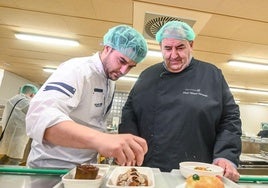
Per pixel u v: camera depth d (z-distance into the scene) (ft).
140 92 4.04
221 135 3.53
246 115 31.22
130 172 2.21
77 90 2.67
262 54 11.07
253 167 6.29
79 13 8.17
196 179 2.09
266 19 7.53
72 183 1.87
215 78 3.86
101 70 3.26
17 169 2.46
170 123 3.63
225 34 8.93
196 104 3.59
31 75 22.18
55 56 14.39
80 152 3.10
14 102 10.81
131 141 1.95
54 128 2.00
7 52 14.49
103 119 3.62
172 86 3.87
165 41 3.79
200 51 11.10
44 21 9.12
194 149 3.51
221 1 6.59
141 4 7.07
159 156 3.58
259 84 18.19
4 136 10.53
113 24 8.77
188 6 6.93
